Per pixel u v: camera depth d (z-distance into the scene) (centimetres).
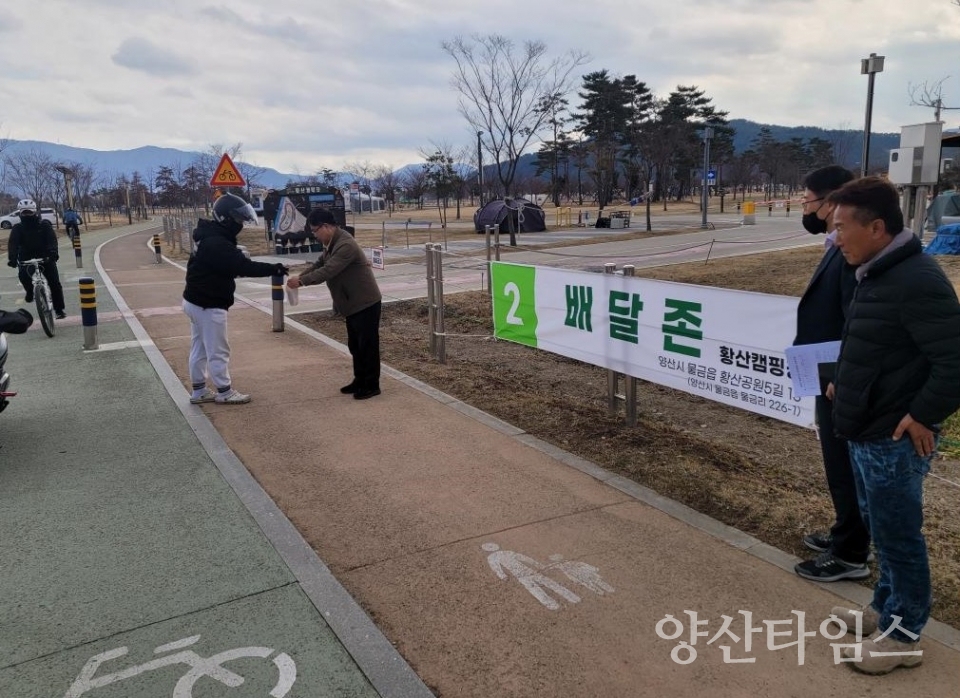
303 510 435
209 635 308
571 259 1880
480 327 1050
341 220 2509
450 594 339
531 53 2906
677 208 5947
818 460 516
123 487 472
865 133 1500
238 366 809
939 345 245
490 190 4584
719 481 463
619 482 464
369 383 671
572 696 269
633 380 566
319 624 315
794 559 363
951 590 331
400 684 275
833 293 330
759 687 271
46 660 292
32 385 741
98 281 1788
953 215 1862
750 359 457
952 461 503
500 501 441
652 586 342
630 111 6788
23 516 429
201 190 6688
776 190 9144
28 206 1118
